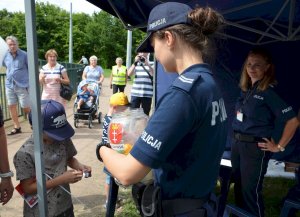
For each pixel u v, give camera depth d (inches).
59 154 91.7
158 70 201.8
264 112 118.0
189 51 54.8
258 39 188.2
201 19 54.5
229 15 171.5
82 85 329.1
